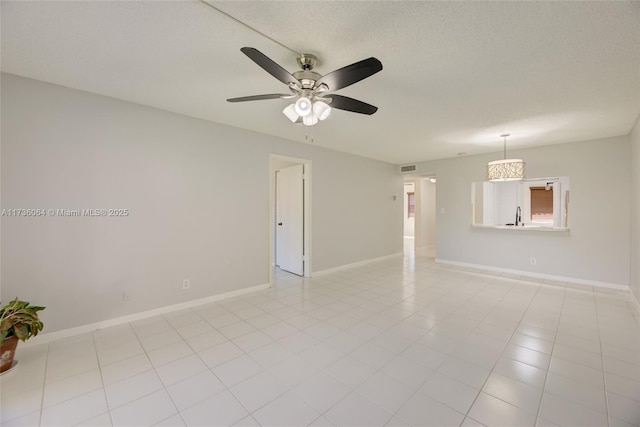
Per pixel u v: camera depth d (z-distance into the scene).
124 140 2.90
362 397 1.83
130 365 2.18
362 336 2.67
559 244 4.58
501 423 1.61
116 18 1.63
